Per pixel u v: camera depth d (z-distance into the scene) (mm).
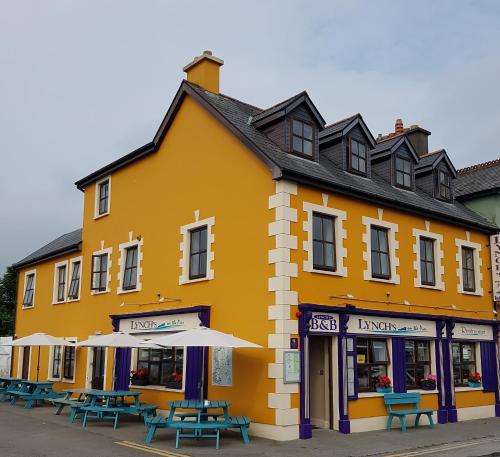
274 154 13430
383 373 14336
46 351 21750
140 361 16406
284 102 14531
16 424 13672
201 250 14898
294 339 12234
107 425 13578
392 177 16859
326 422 13250
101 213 19859
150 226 16844
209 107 15016
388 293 14711
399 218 15562
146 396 15547
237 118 15078
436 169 18688
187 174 15672
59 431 12664
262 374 12312
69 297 20797
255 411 12336
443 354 15875
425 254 16422
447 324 16188
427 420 15016
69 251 21062
